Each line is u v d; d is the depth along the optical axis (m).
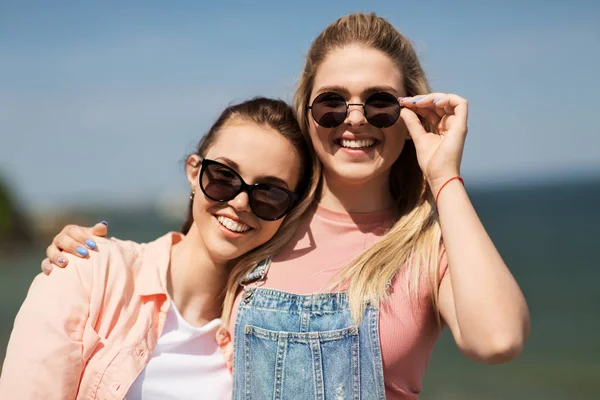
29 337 2.75
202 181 3.04
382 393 2.75
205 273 3.18
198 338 3.05
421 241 2.95
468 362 15.12
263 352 2.88
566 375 13.84
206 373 3.00
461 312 2.50
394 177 3.33
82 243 3.05
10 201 45.03
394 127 3.01
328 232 3.15
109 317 2.90
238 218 3.01
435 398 12.51
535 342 16.89
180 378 2.95
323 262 3.04
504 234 43.47
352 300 2.83
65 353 2.73
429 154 2.85
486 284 2.47
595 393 12.44
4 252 43.25
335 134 3.04
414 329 2.82
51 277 2.93
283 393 2.80
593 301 21.77
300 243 3.15
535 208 73.75
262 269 3.10
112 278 2.99
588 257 31.39
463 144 2.77
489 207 78.56
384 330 2.79
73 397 2.78
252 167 3.02
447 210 2.66
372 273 2.88
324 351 2.80
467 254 2.54
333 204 3.21
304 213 3.26
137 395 2.88
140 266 3.16
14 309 22.09
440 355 15.84
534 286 24.92
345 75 3.00
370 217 3.16
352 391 2.75
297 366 2.81
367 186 3.15
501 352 2.40
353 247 3.07
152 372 2.91
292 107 3.29
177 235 3.41
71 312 2.81
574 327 18.31
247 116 3.14
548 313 20.30
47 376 2.68
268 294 2.99
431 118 2.97
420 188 3.17
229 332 3.09
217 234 3.06
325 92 3.03
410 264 2.90
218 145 3.13
